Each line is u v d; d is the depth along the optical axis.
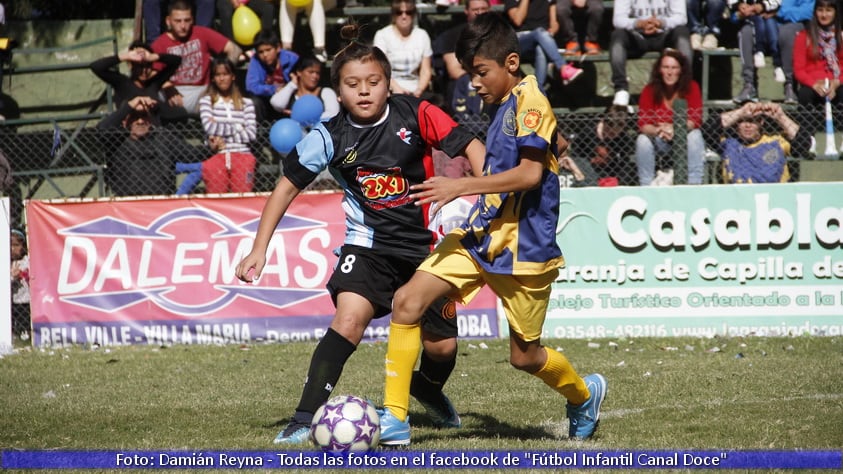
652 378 24.55
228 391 23.88
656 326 32.09
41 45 44.84
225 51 39.75
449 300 17.55
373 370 26.86
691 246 31.88
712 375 24.77
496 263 15.57
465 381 24.61
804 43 38.22
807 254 31.62
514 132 15.43
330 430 15.16
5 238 32.28
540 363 16.36
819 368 25.48
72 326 32.94
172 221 32.78
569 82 41.53
